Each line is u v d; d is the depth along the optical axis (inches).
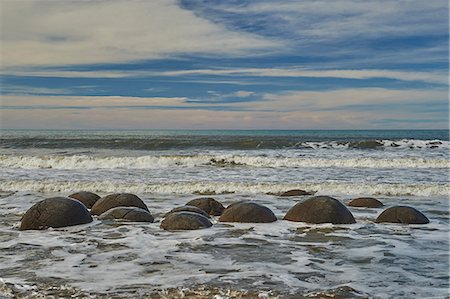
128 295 239.9
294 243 358.6
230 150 1032.2
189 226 401.4
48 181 671.8
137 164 839.1
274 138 1392.7
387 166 820.6
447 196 601.6
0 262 307.4
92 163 831.1
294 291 247.8
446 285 261.7
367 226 420.2
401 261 312.0
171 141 1135.6
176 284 258.5
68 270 288.5
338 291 248.8
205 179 700.0
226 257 319.0
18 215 477.4
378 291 250.4
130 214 437.1
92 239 369.1
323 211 431.2
